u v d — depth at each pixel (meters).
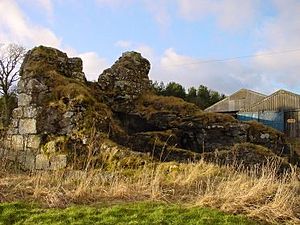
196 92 62.41
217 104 43.16
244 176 9.38
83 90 14.84
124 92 18.55
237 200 7.58
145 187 8.78
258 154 13.30
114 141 14.23
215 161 13.28
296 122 33.25
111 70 19.11
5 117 27.78
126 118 18.23
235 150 13.48
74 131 13.87
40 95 15.14
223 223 6.63
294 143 28.70
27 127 15.01
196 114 17.50
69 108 14.30
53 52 16.97
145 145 14.96
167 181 9.41
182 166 10.91
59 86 15.24
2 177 10.28
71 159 13.12
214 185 9.13
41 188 8.34
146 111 18.05
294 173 9.85
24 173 13.63
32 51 16.72
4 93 35.97
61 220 6.59
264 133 17.31
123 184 8.70
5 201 7.63
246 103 41.38
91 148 12.03
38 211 7.02
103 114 14.54
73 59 17.88
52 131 14.43
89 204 7.74
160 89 53.88
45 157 13.83
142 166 11.41
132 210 7.14
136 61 19.53
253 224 6.72
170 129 17.22
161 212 6.99
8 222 6.53
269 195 7.95
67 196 7.95
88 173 10.51
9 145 15.69
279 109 34.12
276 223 6.89
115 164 11.98
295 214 7.37
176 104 17.94
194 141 17.12
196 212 7.06
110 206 7.54
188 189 8.95
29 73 15.62
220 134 16.97
